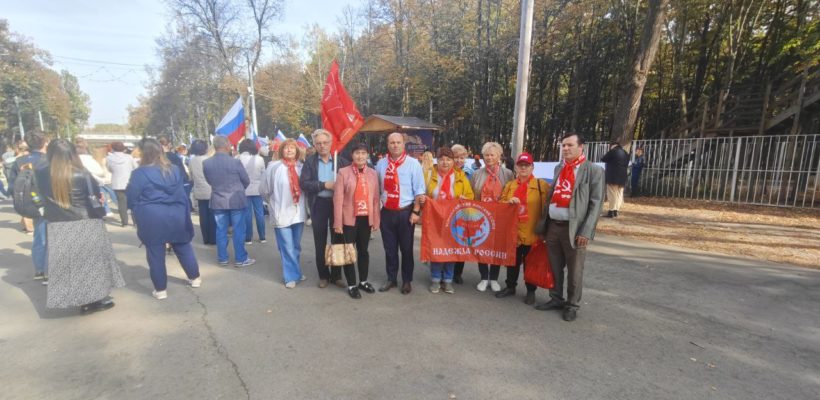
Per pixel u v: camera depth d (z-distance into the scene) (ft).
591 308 13.93
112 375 9.94
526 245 14.39
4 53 135.23
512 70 67.77
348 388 9.34
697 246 22.35
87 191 13.10
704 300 14.60
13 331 12.29
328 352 10.98
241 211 18.97
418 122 54.24
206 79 113.70
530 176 14.53
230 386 9.46
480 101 67.31
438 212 15.17
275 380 9.68
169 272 18.13
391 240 15.37
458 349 11.13
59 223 12.75
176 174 14.65
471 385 9.46
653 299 14.69
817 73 40.42
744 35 55.06
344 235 14.90
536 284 14.07
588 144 45.32
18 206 16.43
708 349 11.16
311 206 15.94
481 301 14.67
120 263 19.56
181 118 171.94
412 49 85.40
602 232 25.96
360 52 105.60
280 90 127.95
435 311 13.74
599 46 60.18
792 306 14.07
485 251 14.99
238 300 14.76
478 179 16.17
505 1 65.10
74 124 246.06
